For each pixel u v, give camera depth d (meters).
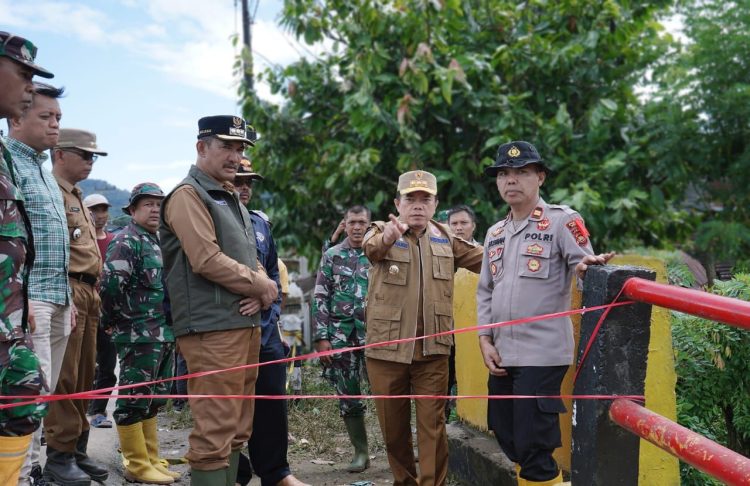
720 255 10.68
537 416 3.27
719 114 10.43
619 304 2.35
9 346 2.74
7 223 2.70
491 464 4.45
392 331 4.02
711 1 10.94
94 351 4.50
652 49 10.38
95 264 4.37
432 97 8.92
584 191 8.60
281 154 10.52
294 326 7.79
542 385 3.29
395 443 4.18
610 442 2.37
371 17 9.34
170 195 3.51
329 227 10.77
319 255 10.95
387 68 9.83
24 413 2.77
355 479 5.09
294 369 7.34
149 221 4.85
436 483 4.04
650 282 2.24
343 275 5.54
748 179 10.59
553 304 3.34
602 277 2.38
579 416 2.47
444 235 4.32
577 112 10.05
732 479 1.81
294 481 4.25
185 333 3.44
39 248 3.58
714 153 10.61
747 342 3.93
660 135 10.16
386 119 9.23
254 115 10.34
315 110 10.49
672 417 3.57
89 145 4.36
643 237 10.59
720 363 3.95
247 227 3.73
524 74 9.73
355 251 5.63
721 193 11.19
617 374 2.36
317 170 10.17
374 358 4.07
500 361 3.46
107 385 6.12
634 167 9.88
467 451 4.85
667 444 2.07
